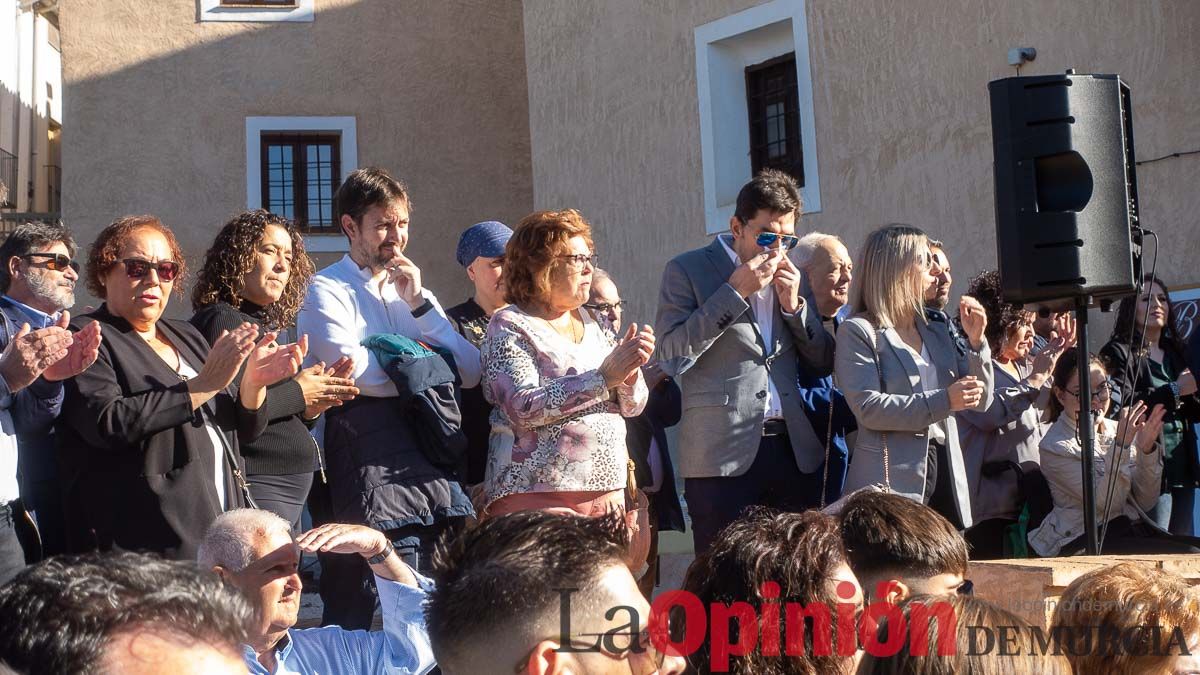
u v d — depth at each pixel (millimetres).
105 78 15094
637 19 12102
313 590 7711
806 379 5332
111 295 4137
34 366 3627
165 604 1409
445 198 15805
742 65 11422
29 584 1433
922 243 5262
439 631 1999
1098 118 4820
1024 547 5969
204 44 15336
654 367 5438
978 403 5102
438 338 4902
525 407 4176
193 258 15062
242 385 4098
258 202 15328
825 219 10547
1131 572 2887
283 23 15539
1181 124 8477
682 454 5152
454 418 4598
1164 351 6695
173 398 3855
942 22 9734
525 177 16031
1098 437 5863
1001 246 4859
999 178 4867
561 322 4496
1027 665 1966
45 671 1359
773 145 11250
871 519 2859
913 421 4934
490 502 4332
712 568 2406
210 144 15266
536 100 13164
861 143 10289
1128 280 4746
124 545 3855
